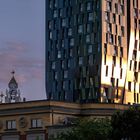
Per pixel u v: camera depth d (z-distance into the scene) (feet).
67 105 480.64
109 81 650.02
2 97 588.50
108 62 651.66
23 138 475.72
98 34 652.48
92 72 650.43
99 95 640.99
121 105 491.31
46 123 466.70
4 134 484.33
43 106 470.39
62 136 380.78
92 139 364.79
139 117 346.54
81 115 488.44
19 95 601.21
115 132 351.05
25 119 476.95
